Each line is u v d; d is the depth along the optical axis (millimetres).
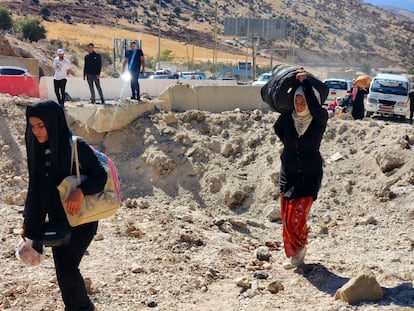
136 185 12969
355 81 17938
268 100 6441
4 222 7574
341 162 11945
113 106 14523
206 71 72438
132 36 105125
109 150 13961
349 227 9008
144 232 7602
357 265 6633
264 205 11852
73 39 88312
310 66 102125
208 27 130000
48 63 49500
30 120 3924
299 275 6289
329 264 6672
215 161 13227
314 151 6301
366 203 10000
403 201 9523
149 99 16344
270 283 5773
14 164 12742
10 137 13445
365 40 161000
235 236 8430
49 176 4090
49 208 4188
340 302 5258
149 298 5512
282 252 7555
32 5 110625
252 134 13859
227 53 109125
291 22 156875
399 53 154250
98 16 115188
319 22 172125
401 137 11633
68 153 4047
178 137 13828
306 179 6371
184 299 5547
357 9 197750
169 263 6488
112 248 6891
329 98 30422
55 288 5547
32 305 5168
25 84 20531
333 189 11117
